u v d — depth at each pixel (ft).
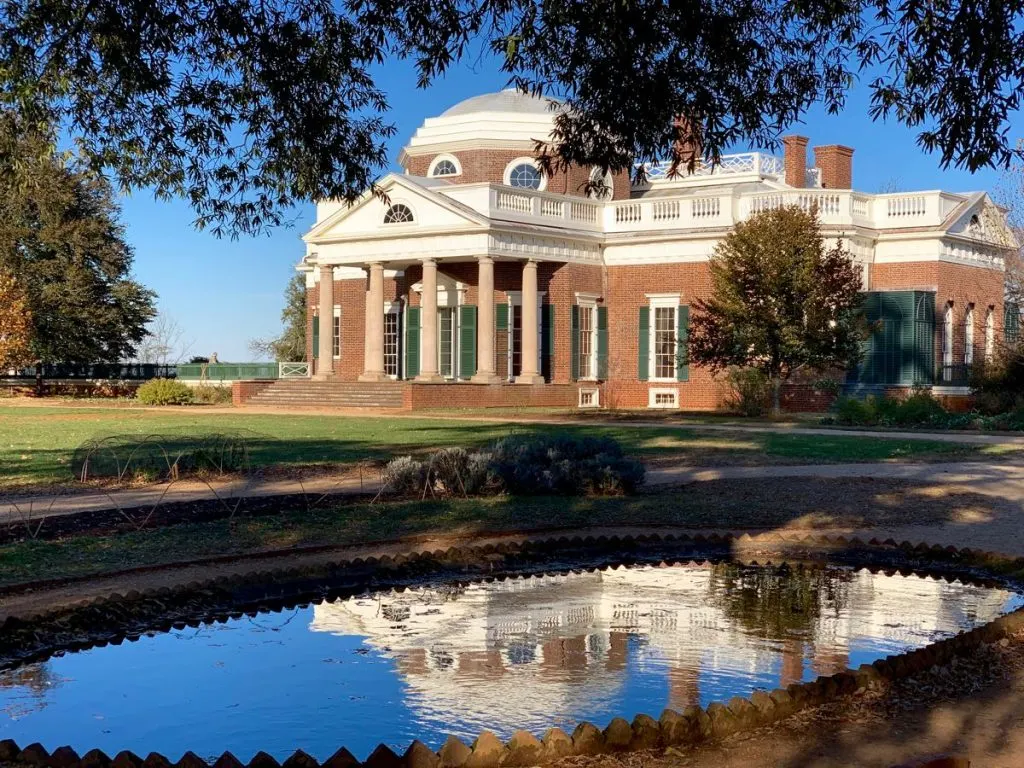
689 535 44.29
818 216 132.57
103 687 25.21
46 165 53.88
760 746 19.63
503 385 134.00
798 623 31.35
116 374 215.31
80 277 194.29
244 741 21.54
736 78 42.47
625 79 40.27
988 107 36.60
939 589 36.94
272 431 95.25
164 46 44.91
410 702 23.70
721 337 119.85
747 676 25.68
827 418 113.50
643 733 19.36
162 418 119.14
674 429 99.55
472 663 26.99
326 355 146.51
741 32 41.24
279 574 35.76
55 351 198.49
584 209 144.56
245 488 55.77
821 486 58.54
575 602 34.37
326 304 146.10
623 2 36.42
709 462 70.95
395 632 30.25
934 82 37.45
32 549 38.83
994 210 142.51
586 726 19.15
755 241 117.08
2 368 182.19
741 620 31.83
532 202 137.39
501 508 50.55
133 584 34.53
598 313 145.18
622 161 42.52
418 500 52.80
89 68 45.65
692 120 42.19
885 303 127.24
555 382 140.97
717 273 121.19
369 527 45.03
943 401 120.78
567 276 140.56
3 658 27.86
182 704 23.84
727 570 40.14
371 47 45.88
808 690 21.86
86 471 61.36
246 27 44.24
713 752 19.34
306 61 46.47
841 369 120.06
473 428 99.25
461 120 155.33
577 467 55.88
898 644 28.91
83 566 36.52
